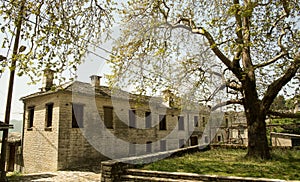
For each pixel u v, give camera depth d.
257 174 7.38
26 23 4.71
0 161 10.49
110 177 7.88
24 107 17.84
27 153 16.59
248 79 10.50
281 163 9.27
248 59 11.11
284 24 10.37
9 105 11.05
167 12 9.82
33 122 16.67
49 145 14.77
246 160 10.08
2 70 4.36
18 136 18.89
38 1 4.87
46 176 11.59
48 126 15.43
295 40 9.64
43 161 14.99
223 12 9.18
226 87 11.82
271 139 21.22
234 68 10.24
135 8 9.26
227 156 11.77
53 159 14.17
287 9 8.39
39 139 15.77
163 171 7.99
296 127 22.78
